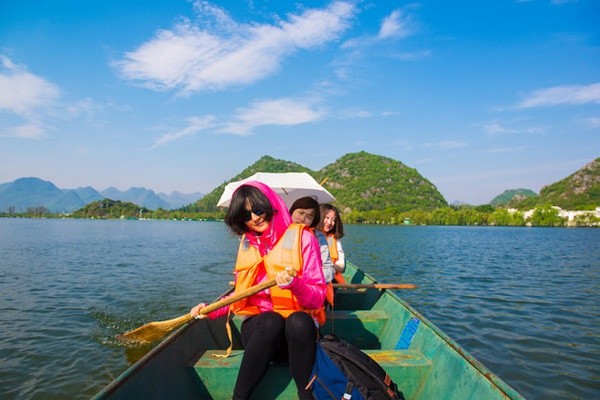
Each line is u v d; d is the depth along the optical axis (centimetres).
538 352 703
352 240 4222
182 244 3409
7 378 596
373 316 438
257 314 261
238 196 254
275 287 253
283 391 268
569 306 1066
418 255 2545
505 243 4091
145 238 4278
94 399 192
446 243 3900
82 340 761
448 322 898
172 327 291
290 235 254
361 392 222
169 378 260
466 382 249
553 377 600
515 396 203
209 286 1320
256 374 242
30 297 1145
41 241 3597
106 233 5356
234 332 422
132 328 838
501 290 1298
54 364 646
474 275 1642
